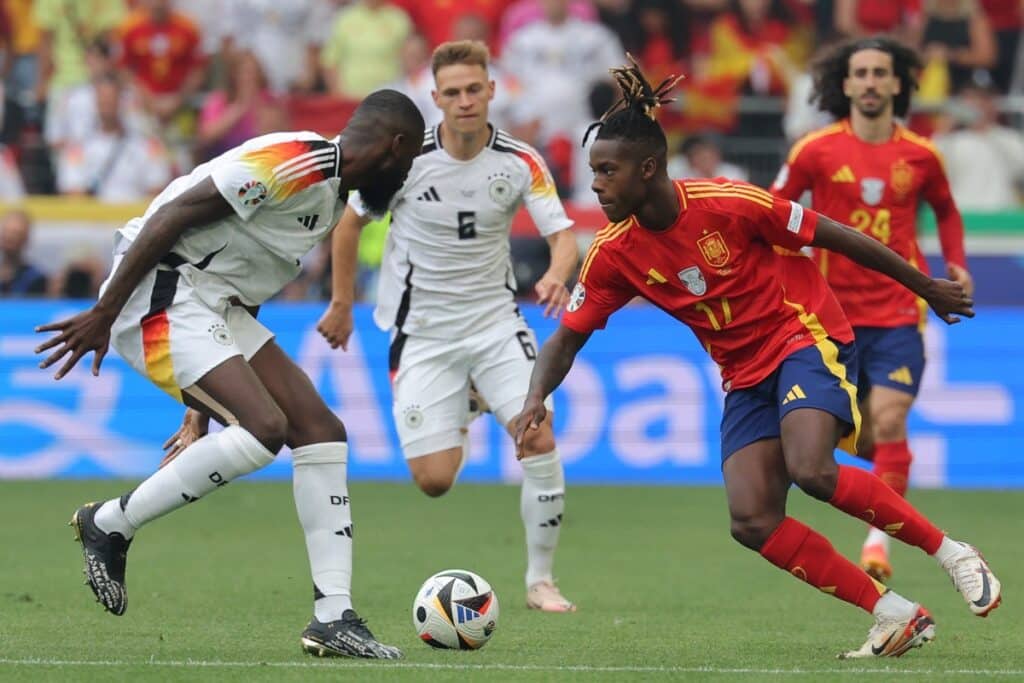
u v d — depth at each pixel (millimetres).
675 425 48219
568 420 48469
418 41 56125
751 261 20016
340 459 20094
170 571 30109
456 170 26625
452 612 20234
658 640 21922
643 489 46406
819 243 19859
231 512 41000
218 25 59125
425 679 17625
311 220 19312
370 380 48500
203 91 58094
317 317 48500
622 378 48406
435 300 27125
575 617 24734
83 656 19531
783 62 58188
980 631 23141
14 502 42250
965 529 37938
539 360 20625
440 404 27375
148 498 19125
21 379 48750
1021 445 47688
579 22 56719
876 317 30391
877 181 30438
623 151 19078
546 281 26422
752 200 19688
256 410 18859
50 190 56375
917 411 47875
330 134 57750
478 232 26828
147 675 17859
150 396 48844
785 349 20172
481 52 26328
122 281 18703
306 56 59125
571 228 26984
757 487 19969
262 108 57062
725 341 20500
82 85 57500
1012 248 50656
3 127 57562
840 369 20109
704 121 57656
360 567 31078
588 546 34844
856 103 30578
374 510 41438
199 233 19125
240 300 19812
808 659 19812
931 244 50875
